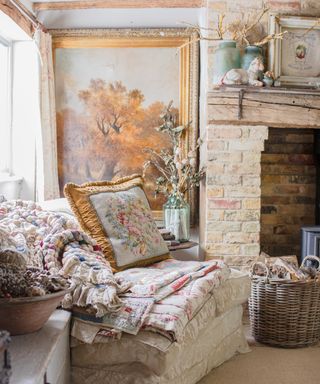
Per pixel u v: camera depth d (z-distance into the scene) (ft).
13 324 6.17
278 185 13.78
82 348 7.29
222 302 8.83
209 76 11.78
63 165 13.73
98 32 13.46
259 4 11.69
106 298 7.12
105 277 7.47
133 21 13.51
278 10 11.69
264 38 11.64
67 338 7.13
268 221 13.83
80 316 7.27
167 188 13.19
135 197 10.25
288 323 9.90
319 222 13.44
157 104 13.60
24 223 8.61
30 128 13.25
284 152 13.75
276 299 9.89
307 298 9.90
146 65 13.56
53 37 13.52
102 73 13.60
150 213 10.37
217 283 8.70
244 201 11.71
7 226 8.31
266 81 11.36
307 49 11.83
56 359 6.46
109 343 7.11
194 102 13.48
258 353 9.74
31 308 6.10
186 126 13.53
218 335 8.93
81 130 13.67
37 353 5.79
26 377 5.19
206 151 11.82
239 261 11.76
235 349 9.64
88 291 7.27
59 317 7.04
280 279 9.84
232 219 11.71
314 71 11.84
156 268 9.34
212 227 11.73
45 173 13.05
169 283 8.10
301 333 9.98
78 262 7.68
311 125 11.57
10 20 11.43
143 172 13.50
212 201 11.69
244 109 11.44
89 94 13.64
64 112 13.66
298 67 11.80
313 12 11.75
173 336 6.90
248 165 11.65
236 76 11.19
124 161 13.70
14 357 5.68
